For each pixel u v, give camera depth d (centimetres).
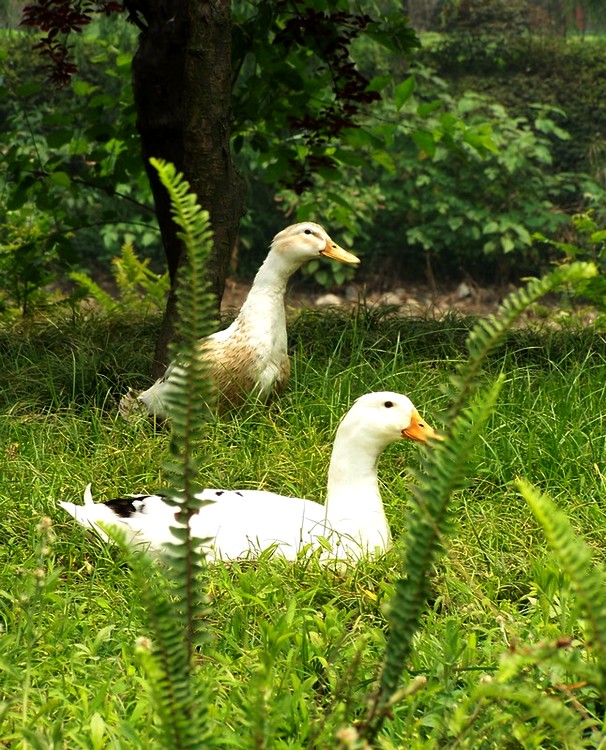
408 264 2723
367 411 700
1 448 898
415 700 496
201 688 483
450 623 587
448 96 2670
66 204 2483
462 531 736
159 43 1151
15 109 2470
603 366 1123
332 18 1198
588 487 838
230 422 961
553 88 2808
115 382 1111
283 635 555
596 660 536
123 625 602
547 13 2944
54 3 1211
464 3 2878
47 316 1433
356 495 703
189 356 381
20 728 438
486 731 453
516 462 872
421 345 1266
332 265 2589
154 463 859
